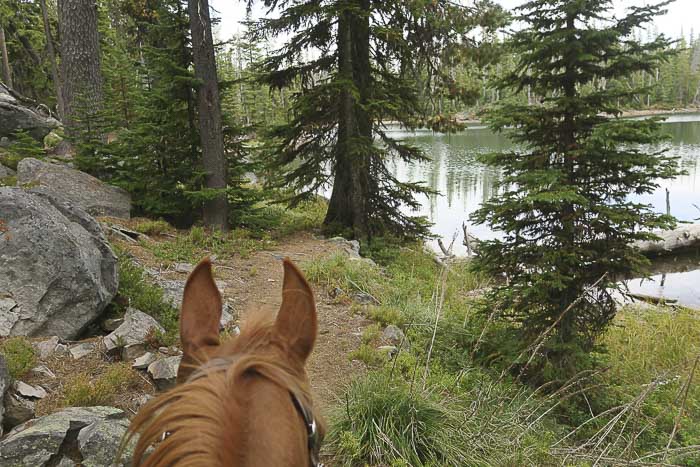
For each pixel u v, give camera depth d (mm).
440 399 5668
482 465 4773
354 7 12461
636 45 7238
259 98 52062
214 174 12359
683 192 29094
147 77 12617
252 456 1107
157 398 1241
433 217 25906
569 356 7617
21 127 16312
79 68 12992
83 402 4551
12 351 4973
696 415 7570
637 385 8469
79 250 5914
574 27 7199
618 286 7688
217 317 1790
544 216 7953
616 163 7414
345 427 4980
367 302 9094
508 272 8258
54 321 5625
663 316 12883
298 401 1366
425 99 15156
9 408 4148
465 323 8547
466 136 65250
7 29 33219
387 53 14234
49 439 3643
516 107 7945
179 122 12398
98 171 12375
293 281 1789
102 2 32219
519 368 7777
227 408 1162
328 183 15430
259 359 1388
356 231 14570
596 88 7723
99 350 5578
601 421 6949
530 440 5375
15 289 5500
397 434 4867
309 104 13984
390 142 15391
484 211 8094
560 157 8023
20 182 10797
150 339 5766
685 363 7930
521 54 7777
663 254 20016
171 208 12391
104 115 12523
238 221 13070
